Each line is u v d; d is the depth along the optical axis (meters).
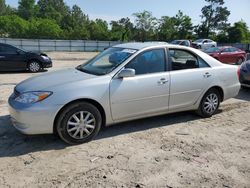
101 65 5.45
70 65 19.09
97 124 4.96
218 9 81.12
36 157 4.39
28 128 4.54
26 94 4.64
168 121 6.07
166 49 5.66
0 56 13.34
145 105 5.35
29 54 14.06
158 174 3.96
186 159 4.40
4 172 3.95
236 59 21.00
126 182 3.75
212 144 4.97
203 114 6.30
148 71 5.38
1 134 5.25
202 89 6.05
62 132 4.70
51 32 82.81
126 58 5.22
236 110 7.11
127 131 5.48
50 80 4.96
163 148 4.77
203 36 77.69
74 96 4.65
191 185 3.71
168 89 5.54
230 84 6.48
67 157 4.41
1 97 8.08
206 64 6.16
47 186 3.63
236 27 69.31
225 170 4.11
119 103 5.07
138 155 4.51
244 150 4.77
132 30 76.19
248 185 3.75
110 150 4.67
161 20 73.62
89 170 4.03
